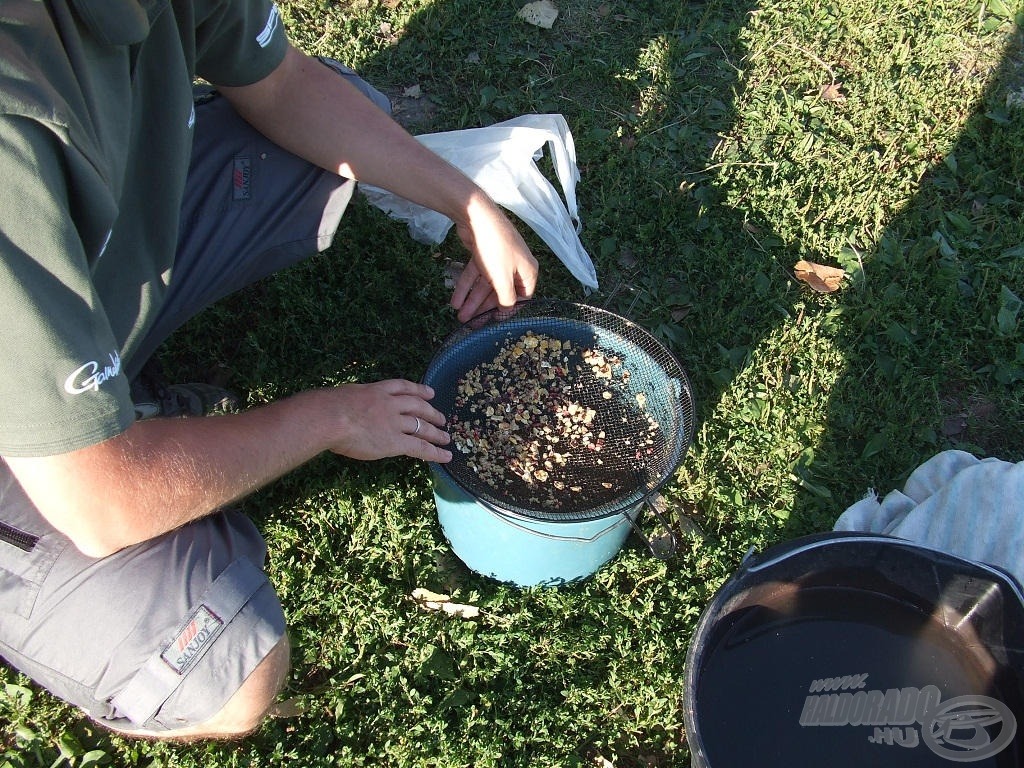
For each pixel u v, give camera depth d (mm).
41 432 1245
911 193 3086
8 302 1166
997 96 3395
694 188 3066
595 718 2064
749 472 2471
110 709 1674
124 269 1711
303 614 2164
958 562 1743
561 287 2793
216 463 1505
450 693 2064
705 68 3439
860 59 3482
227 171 2066
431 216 2816
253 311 2648
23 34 1198
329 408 1713
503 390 2203
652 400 2154
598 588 2260
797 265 2885
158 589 1605
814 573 1784
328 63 2244
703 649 1643
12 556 1598
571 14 3545
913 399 2588
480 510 1980
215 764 1952
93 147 1303
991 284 2859
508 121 2879
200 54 1733
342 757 1966
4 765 1933
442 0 3465
